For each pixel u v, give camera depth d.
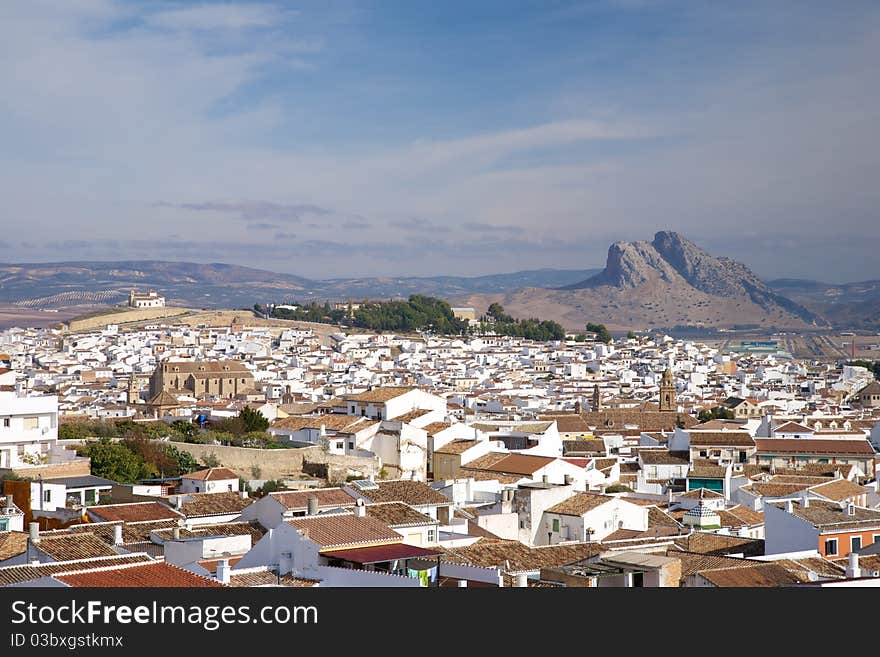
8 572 76.31
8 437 161.62
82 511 119.19
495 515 129.12
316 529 89.06
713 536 112.69
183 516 118.44
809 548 104.81
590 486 169.38
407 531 104.12
